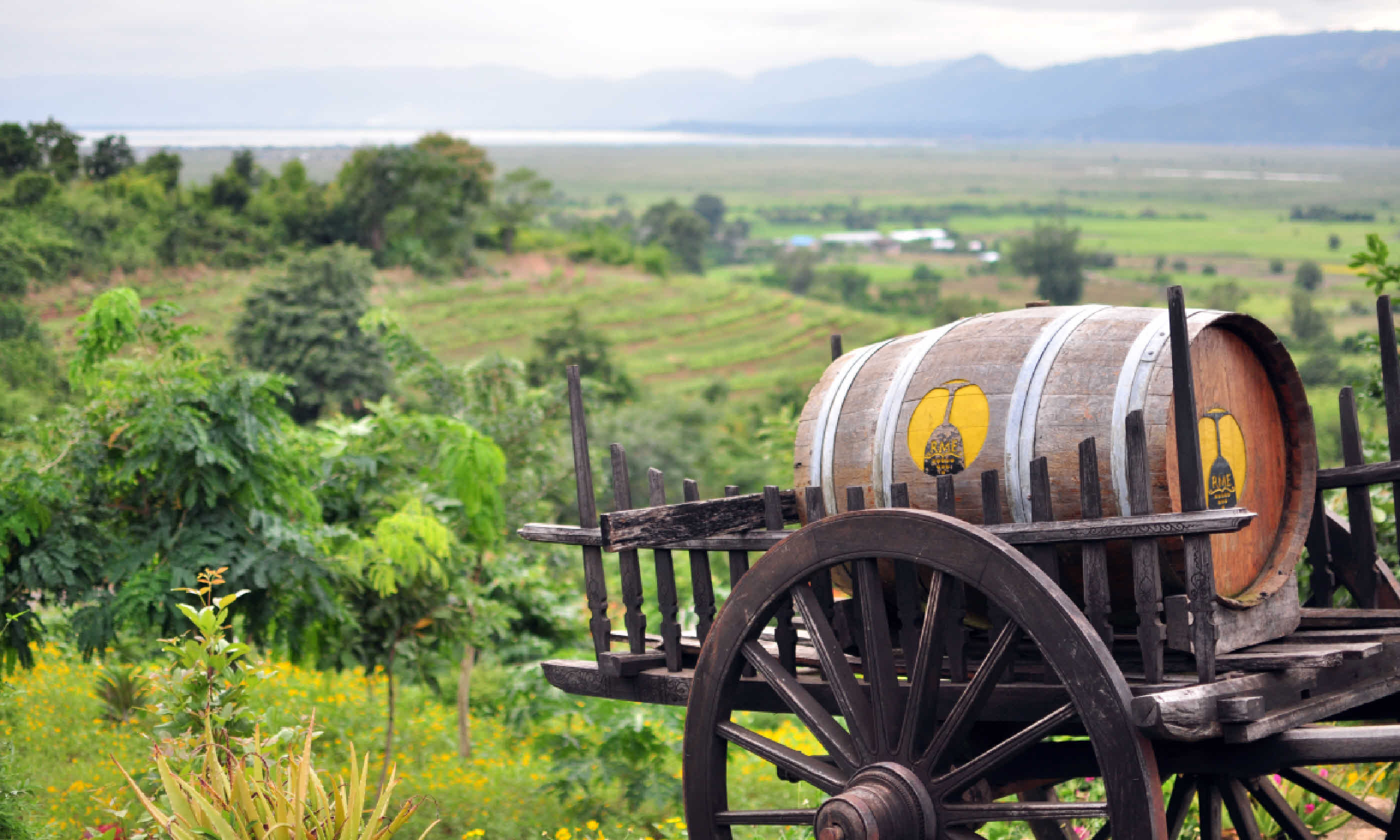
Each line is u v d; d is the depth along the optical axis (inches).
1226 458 160.7
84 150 4822.8
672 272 4416.8
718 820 174.4
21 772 255.0
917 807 147.1
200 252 3161.9
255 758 173.5
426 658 350.6
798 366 3203.7
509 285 3533.5
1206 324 156.8
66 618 280.5
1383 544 290.2
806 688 174.4
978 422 165.3
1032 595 138.7
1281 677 141.6
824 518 163.6
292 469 295.3
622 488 189.2
